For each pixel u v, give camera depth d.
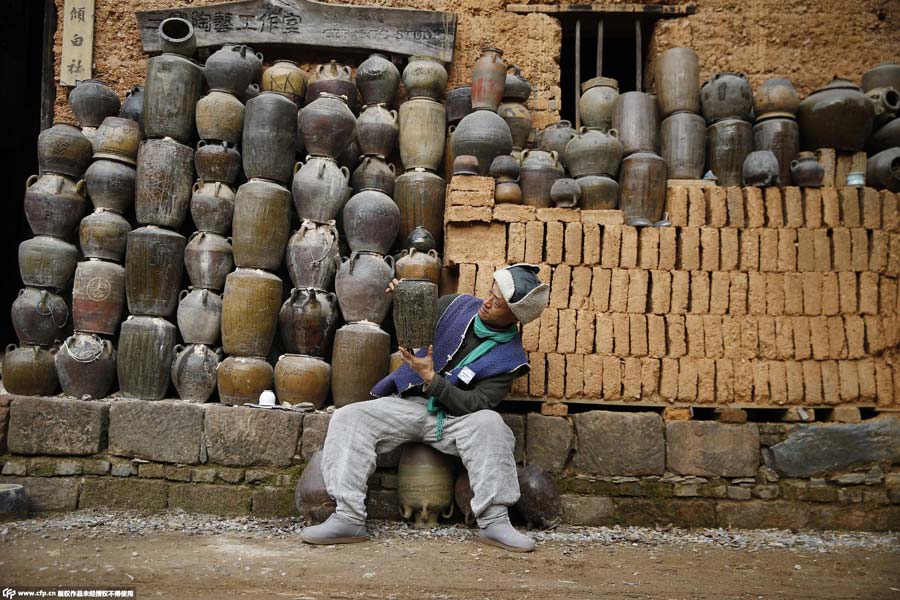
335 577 2.76
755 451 4.05
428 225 4.54
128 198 4.42
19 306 4.20
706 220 4.29
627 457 4.00
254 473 3.93
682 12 5.17
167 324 4.25
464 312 3.67
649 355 4.12
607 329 4.10
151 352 4.13
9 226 8.58
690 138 4.53
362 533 3.35
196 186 4.37
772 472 4.07
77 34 5.02
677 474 4.02
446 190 4.58
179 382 4.13
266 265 4.25
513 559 3.12
